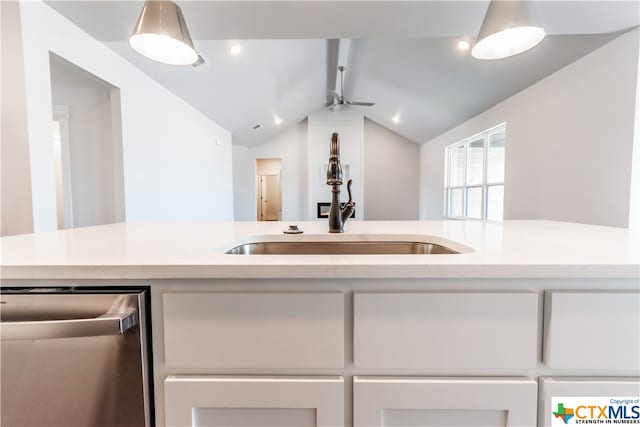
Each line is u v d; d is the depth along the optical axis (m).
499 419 0.63
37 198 1.93
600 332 0.62
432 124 5.70
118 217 2.96
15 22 1.83
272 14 2.01
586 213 2.54
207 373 0.65
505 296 0.62
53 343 0.63
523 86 3.26
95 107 2.91
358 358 0.64
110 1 1.93
